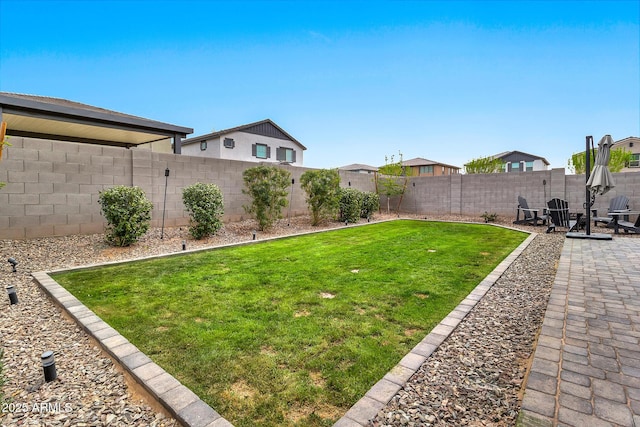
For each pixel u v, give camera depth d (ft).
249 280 14.82
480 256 19.90
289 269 16.71
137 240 22.39
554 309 10.71
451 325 10.06
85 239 21.71
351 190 37.65
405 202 50.60
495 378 7.41
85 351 8.90
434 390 6.97
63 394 7.09
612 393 6.30
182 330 9.81
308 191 33.01
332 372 7.64
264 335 9.47
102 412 6.55
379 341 9.14
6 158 19.51
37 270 16.21
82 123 30.68
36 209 20.61
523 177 40.27
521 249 21.97
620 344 8.30
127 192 20.99
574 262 17.30
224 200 30.81
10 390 7.20
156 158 26.20
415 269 16.76
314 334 9.53
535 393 6.35
